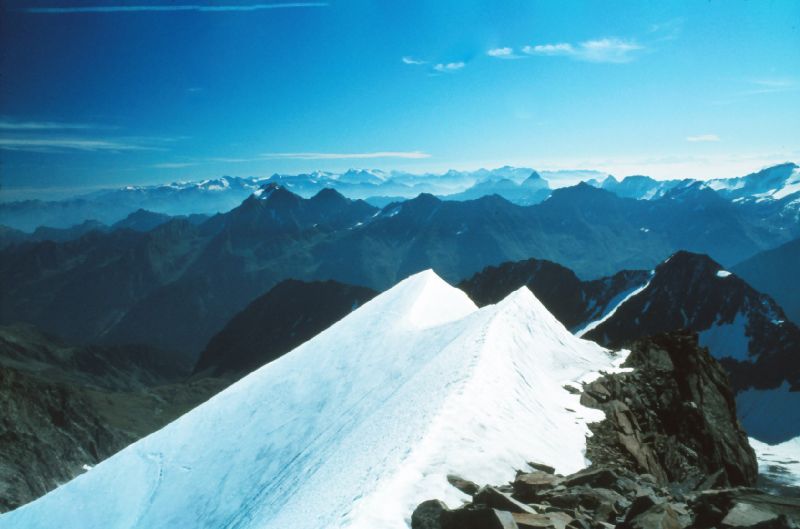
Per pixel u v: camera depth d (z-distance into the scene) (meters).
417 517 13.65
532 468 18.58
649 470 25.19
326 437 31.44
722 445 36.12
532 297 44.38
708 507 12.65
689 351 43.38
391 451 18.30
